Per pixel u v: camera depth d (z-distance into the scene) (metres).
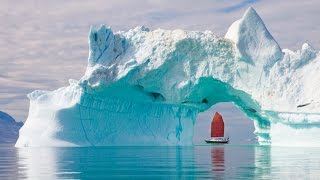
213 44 41.94
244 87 41.19
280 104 39.50
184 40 41.56
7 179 13.31
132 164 18.98
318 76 39.22
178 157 24.34
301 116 38.06
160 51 41.47
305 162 20.41
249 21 41.72
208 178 13.60
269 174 14.82
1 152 29.11
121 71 39.91
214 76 41.66
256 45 41.47
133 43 42.69
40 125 37.22
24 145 37.16
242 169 16.66
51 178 13.59
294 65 40.47
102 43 41.19
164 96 42.22
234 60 41.75
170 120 43.28
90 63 40.69
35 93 39.12
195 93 43.06
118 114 41.03
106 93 39.94
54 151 30.11
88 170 16.17
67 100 38.47
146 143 41.72
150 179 13.38
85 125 38.16
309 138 38.00
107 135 39.72
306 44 40.84
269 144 45.72
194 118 45.06
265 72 40.78
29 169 16.58
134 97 42.09
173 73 42.06
